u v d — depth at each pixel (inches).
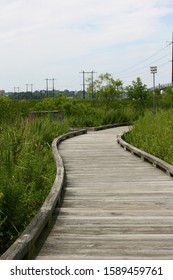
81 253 199.9
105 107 1393.9
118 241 217.3
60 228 241.6
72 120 1102.4
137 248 206.1
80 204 298.7
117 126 1224.2
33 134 560.4
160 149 518.9
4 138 436.8
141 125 727.1
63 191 342.3
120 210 281.3
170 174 402.3
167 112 735.7
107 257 194.2
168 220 257.0
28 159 389.7
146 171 436.8
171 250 203.0
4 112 596.1
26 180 364.2
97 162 506.0
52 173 411.5
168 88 1577.3
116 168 458.9
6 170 327.0
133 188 351.3
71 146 682.8
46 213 240.5
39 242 216.2
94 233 231.8
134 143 679.7
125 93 1579.7
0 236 273.3
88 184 370.6
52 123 775.1
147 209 283.3
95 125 1158.3
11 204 276.2
